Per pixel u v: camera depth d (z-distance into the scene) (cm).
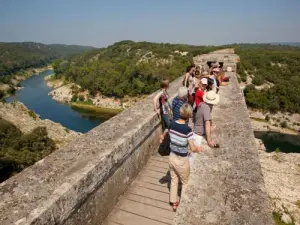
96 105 9275
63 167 337
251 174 376
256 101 7094
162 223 400
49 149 4047
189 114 380
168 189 480
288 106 6919
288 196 2462
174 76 9144
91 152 383
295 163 3055
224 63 1547
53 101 9675
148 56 13338
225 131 559
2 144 3728
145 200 450
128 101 9456
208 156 432
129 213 418
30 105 8944
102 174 363
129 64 12662
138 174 529
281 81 7694
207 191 337
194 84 702
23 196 271
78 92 10319
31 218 236
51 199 267
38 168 333
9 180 302
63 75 14275
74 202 300
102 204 388
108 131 475
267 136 5959
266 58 9244
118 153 411
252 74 8150
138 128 493
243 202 314
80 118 7519
